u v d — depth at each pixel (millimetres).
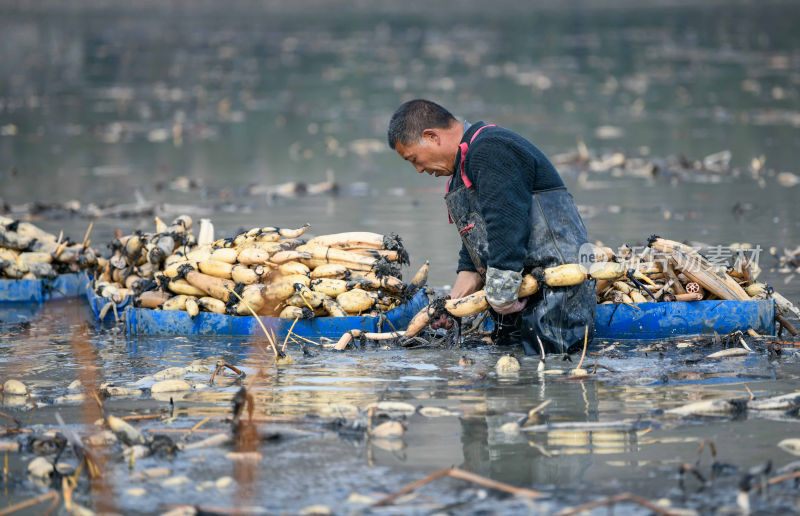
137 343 13555
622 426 9602
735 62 65250
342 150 35781
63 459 9180
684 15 107125
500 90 53031
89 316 15273
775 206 23547
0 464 9078
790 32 85688
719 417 9891
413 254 18734
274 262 14188
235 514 7820
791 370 11523
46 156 34844
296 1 132375
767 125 39625
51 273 16375
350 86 56219
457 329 13156
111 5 128250
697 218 22125
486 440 9352
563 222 12711
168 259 14992
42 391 11227
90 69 66688
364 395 10844
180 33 92750
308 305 13570
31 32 93312
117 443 9477
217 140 38844
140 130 41594
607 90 52719
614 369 11727
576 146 34938
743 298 13398
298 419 10016
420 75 60875
